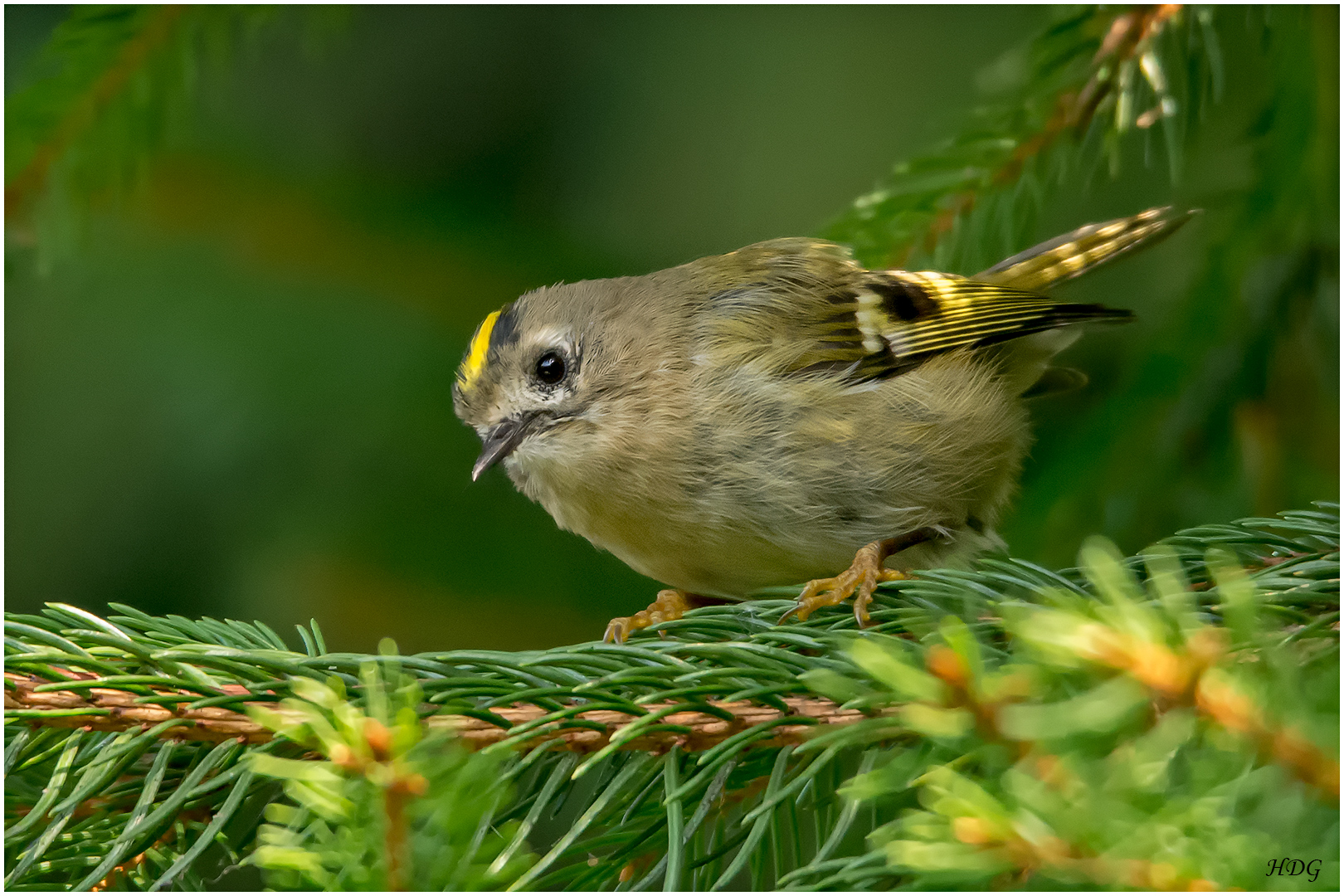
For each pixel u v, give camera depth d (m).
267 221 2.25
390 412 2.24
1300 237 2.21
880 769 2.14
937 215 2.22
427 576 2.24
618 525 2.21
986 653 2.15
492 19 2.27
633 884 2.16
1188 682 2.06
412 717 2.14
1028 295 2.21
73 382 2.24
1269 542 2.16
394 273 2.25
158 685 2.15
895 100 2.27
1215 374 2.21
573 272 2.25
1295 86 2.21
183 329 2.24
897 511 2.20
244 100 2.26
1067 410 2.24
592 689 2.15
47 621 2.16
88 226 2.22
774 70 2.27
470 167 2.26
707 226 2.26
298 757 2.15
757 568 2.20
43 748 2.16
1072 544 2.22
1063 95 2.21
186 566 2.24
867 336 2.21
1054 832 1.97
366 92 2.26
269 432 2.24
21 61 2.24
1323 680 2.08
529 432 2.21
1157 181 2.24
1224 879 1.92
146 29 2.21
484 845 2.14
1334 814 2.02
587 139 2.27
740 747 2.14
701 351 2.20
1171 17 2.20
